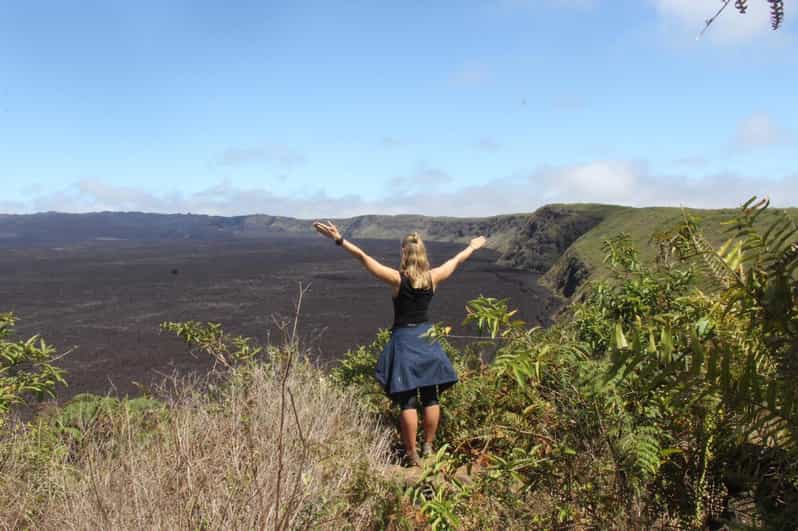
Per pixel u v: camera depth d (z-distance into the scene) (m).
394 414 4.51
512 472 2.05
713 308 1.72
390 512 2.41
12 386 3.81
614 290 2.87
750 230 1.56
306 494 2.32
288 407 3.03
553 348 2.11
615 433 1.92
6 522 2.74
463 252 4.09
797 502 1.52
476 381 3.05
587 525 1.97
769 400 1.35
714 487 1.87
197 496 2.36
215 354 4.33
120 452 2.81
